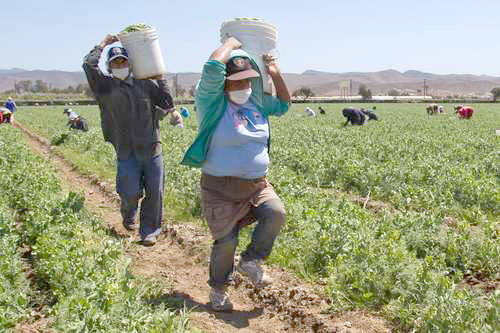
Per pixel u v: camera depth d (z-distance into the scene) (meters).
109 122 7.46
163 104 7.49
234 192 5.31
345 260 6.21
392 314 5.33
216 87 5.07
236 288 6.30
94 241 7.43
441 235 7.42
